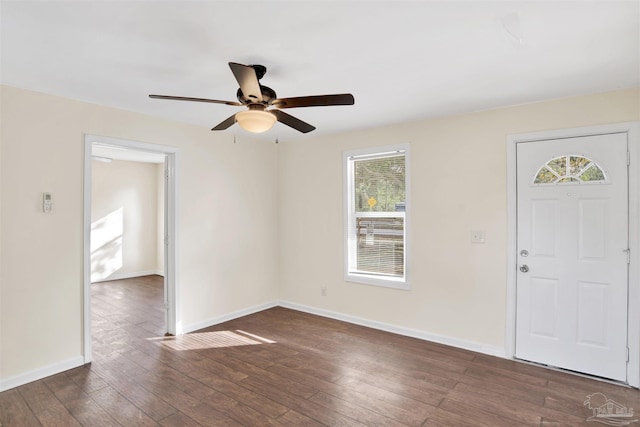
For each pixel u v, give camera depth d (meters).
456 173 3.46
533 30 1.86
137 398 2.52
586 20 1.76
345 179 4.24
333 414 2.33
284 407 2.41
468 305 3.41
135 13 1.70
